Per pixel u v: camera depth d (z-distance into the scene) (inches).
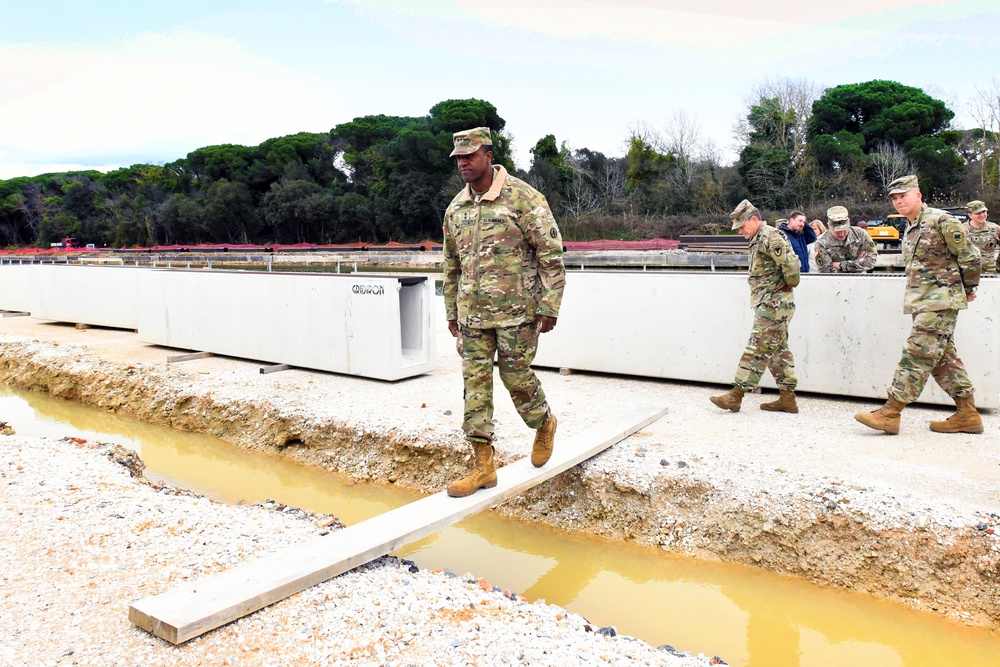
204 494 237.0
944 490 170.6
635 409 247.4
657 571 175.6
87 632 121.0
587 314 313.3
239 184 2176.4
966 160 1545.3
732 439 218.2
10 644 117.6
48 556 149.1
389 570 145.3
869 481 177.5
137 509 175.3
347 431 255.4
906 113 1544.0
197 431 301.6
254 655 114.3
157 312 417.4
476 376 163.0
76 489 188.9
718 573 172.4
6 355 429.7
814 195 1476.4
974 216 398.0
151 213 2263.8
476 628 124.0
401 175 1856.5
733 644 147.0
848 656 141.7
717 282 280.5
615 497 195.2
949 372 214.7
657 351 296.5
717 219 1504.7
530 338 161.3
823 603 157.6
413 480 235.6
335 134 2315.5
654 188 1705.2
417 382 315.3
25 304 612.7
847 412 247.6
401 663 112.3
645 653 120.2
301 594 132.3
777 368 245.1
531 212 154.6
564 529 198.8
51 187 2920.8
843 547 163.8
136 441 302.2
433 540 197.9
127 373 355.6
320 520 187.3
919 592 152.9
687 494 187.5
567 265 797.9
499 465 214.5
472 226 157.3
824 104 1627.7
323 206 1969.7
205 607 121.4
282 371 347.9
